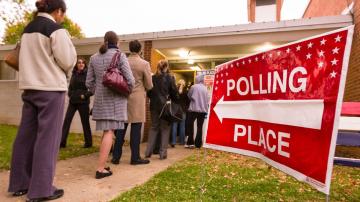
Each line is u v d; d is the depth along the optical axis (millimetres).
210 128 2920
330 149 1701
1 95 10688
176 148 6914
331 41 1816
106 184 3412
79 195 2971
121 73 3820
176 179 3658
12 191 2844
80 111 6035
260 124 2398
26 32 2865
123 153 5668
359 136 2967
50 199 2783
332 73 1773
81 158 4980
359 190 3482
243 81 2627
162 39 8641
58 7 2988
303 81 1991
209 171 4203
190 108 6812
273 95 2266
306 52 1994
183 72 9969
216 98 2918
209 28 8109
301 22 7227
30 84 2736
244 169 4414
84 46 9586
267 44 8008
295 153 1988
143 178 3738
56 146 2844
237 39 7965
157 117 5184
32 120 2920
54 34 2793
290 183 3666
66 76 2973
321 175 1743
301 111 1973
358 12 6473
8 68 11016
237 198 3053
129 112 4539
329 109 1749
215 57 9602
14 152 2883
